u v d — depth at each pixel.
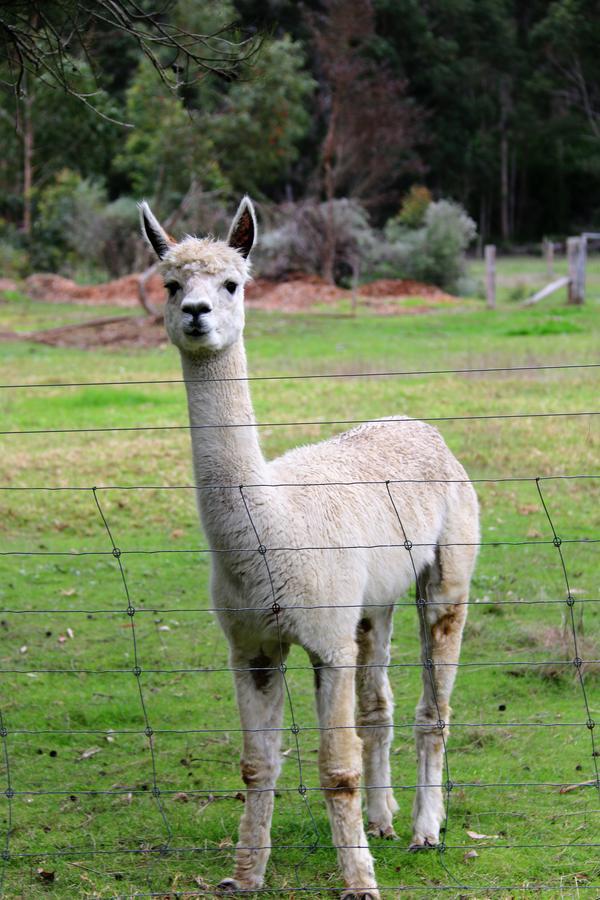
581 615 7.79
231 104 37.47
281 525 4.76
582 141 63.31
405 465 5.57
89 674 7.59
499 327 25.12
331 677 4.82
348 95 41.44
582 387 16.25
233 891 4.84
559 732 6.48
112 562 9.94
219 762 6.28
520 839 5.27
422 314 29.52
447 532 5.66
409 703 6.96
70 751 6.45
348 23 42.00
